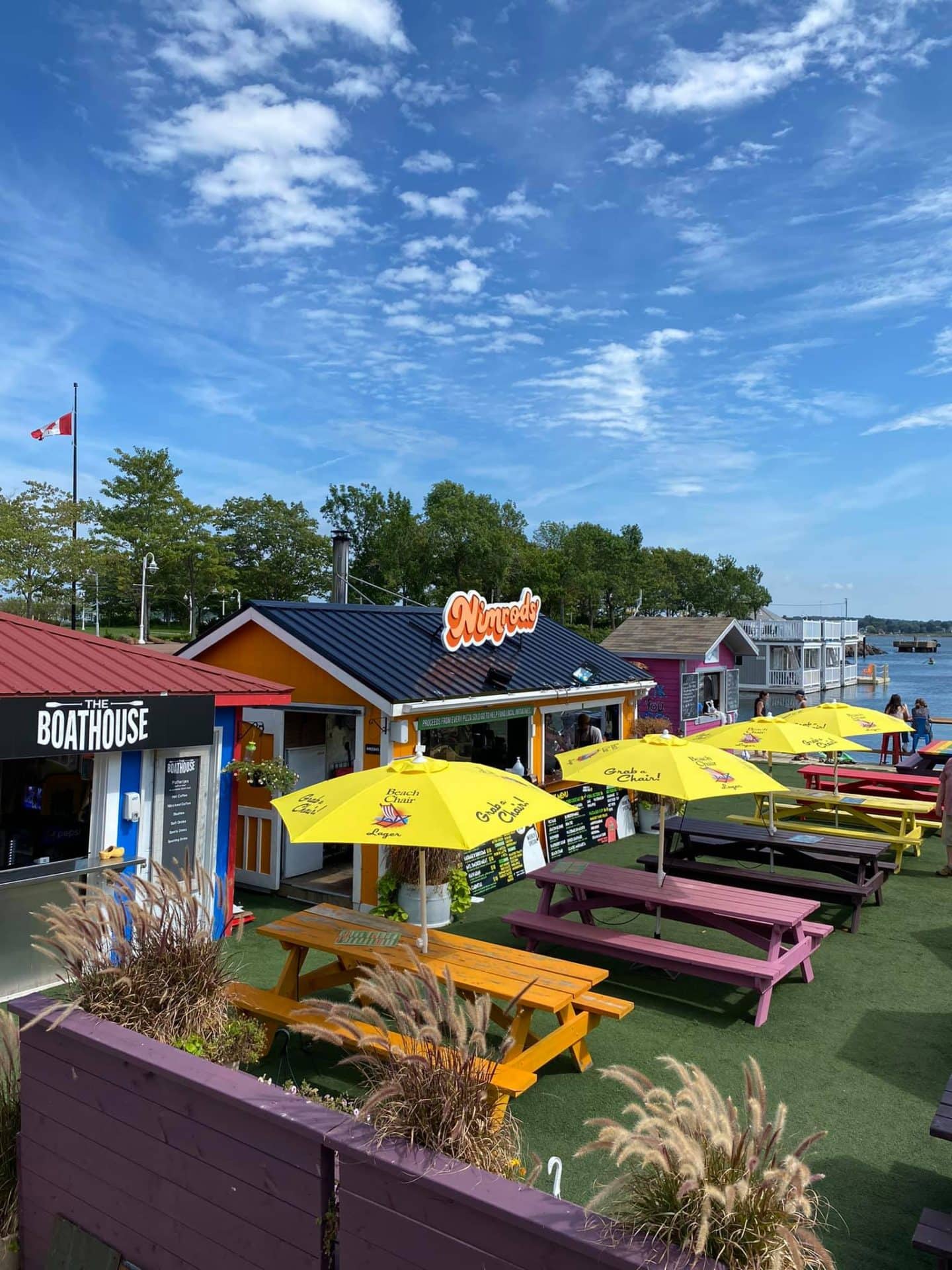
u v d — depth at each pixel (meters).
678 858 10.95
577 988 5.53
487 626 12.41
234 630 11.11
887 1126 5.20
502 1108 4.24
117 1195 3.54
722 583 110.56
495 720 11.46
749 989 7.45
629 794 14.15
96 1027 3.71
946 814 11.18
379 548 73.56
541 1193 2.54
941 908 9.94
